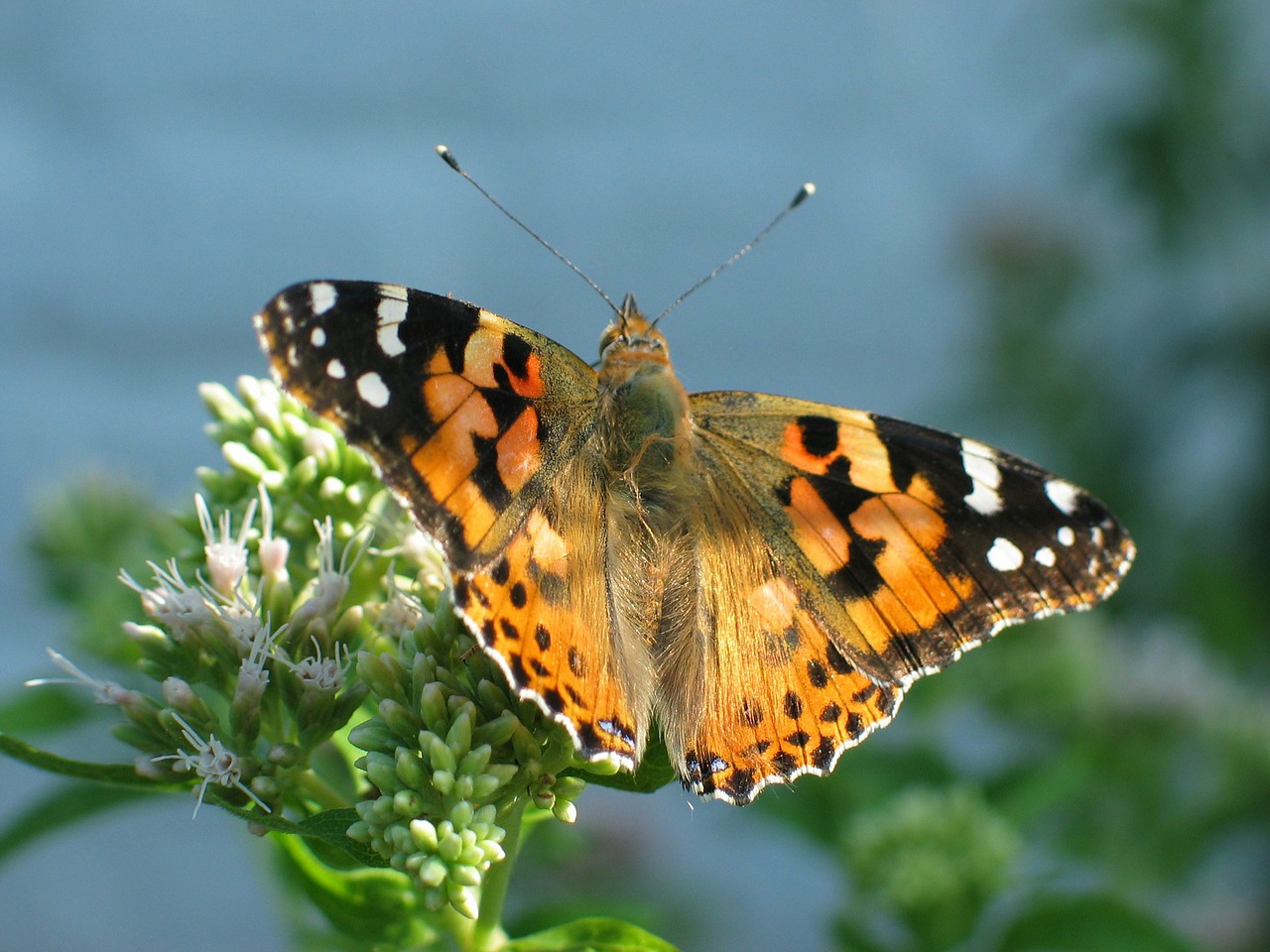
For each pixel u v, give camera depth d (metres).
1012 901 0.47
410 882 0.43
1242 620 0.56
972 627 0.43
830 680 0.43
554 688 0.43
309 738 0.43
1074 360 0.70
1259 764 0.49
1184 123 0.66
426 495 0.43
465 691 0.43
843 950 0.46
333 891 0.43
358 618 0.43
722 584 0.43
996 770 0.48
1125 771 0.49
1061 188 0.80
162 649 0.43
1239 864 0.57
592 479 0.43
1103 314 0.73
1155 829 0.49
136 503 0.49
